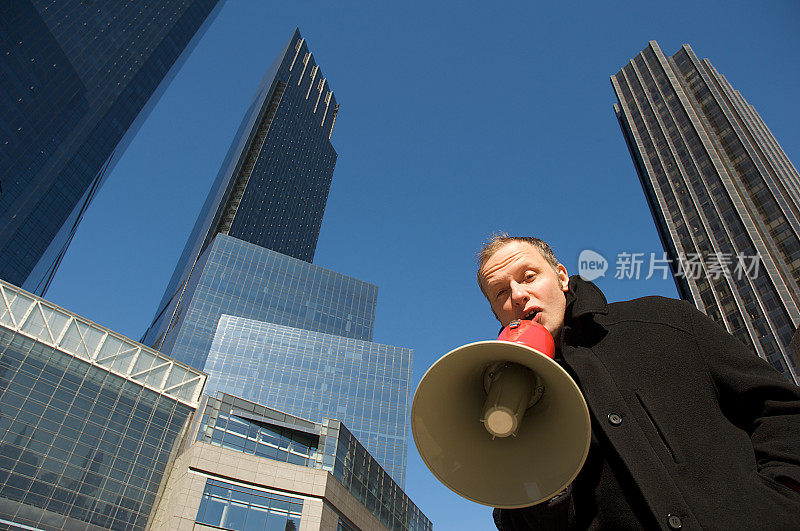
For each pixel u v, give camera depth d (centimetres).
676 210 9812
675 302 210
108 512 3300
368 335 12875
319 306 12550
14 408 3291
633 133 11606
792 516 133
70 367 3666
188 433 3916
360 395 10319
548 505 201
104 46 11388
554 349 211
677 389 183
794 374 6819
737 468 159
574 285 236
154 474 3594
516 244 253
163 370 4138
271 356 10269
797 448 147
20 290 3706
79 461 3375
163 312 12656
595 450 183
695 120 10588
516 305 230
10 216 9269
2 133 9050
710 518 147
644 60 12544
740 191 9300
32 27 9775
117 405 3734
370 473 4059
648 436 174
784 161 10344
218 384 9612
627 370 193
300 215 15825
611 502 172
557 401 186
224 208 13650
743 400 173
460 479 187
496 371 200
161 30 13075
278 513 3139
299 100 17988
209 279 11344
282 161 15938
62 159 10244
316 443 3688
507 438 200
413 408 189
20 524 2986
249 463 3281
